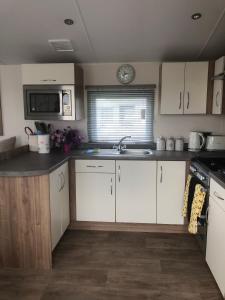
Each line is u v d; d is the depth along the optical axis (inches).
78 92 122.1
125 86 129.3
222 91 107.7
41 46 111.8
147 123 133.0
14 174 81.7
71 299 73.5
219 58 113.8
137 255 96.1
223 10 84.7
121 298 73.7
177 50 114.8
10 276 84.2
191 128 131.6
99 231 116.3
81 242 106.0
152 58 123.8
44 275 84.4
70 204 116.2
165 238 109.4
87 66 131.0
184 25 94.5
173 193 110.7
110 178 112.5
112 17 89.9
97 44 109.8
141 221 113.9
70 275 84.3
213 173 78.0
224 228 69.1
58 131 131.1
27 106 118.4
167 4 82.3
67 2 81.9
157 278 82.6
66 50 115.6
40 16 89.7
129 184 112.0
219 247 73.1
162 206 112.0
